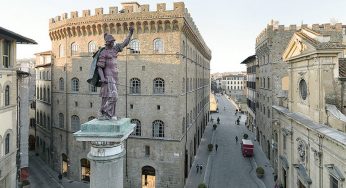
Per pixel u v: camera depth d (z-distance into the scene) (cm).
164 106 4022
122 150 1137
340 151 1994
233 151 6112
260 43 5750
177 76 3962
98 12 4191
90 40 4353
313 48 2448
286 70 4797
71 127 4609
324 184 2278
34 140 6494
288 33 4812
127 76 4150
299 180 2834
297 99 3020
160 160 4041
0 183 3144
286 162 3262
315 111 2512
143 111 4097
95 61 1159
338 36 4497
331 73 2380
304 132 2705
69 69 4594
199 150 6203
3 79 3188
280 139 3644
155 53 4031
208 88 9681
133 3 4438
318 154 2331
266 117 5506
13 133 3409
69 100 4622
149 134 4088
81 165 4531
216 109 13000
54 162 5003
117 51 1180
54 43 4916
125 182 4159
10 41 3350
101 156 1078
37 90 6116
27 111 4256
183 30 4081
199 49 6384
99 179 1080
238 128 8875
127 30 4116
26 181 4125
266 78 5434
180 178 3991
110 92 1148
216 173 4722
